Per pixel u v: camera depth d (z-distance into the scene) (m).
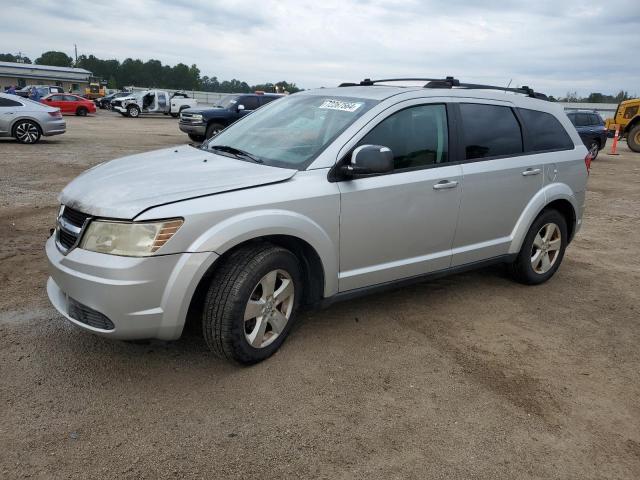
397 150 3.93
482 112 4.54
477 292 5.01
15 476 2.44
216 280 3.22
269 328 3.54
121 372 3.31
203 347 3.66
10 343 3.58
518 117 4.83
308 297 3.75
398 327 4.15
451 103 4.32
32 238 6.00
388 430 2.92
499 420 3.07
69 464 2.54
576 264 6.17
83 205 3.09
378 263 3.93
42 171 10.57
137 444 2.70
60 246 3.24
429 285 5.12
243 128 4.41
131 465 2.56
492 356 3.80
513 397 3.31
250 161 3.75
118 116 37.62
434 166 4.12
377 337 3.96
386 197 3.80
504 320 4.43
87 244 3.01
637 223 8.63
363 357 3.66
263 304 3.37
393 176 3.86
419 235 4.09
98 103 48.47
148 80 136.75
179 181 3.27
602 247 7.04
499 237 4.72
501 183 4.54
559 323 4.44
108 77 137.38
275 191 3.32
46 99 34.50
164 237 2.93
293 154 3.73
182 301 3.03
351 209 3.64
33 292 4.44
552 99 5.55
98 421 2.85
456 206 4.25
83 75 89.75
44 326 3.84
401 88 4.23
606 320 4.56
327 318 4.23
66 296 3.19
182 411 2.97
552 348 3.99
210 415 2.95
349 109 3.96
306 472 2.58
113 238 2.93
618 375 3.66
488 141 4.54
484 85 4.86
